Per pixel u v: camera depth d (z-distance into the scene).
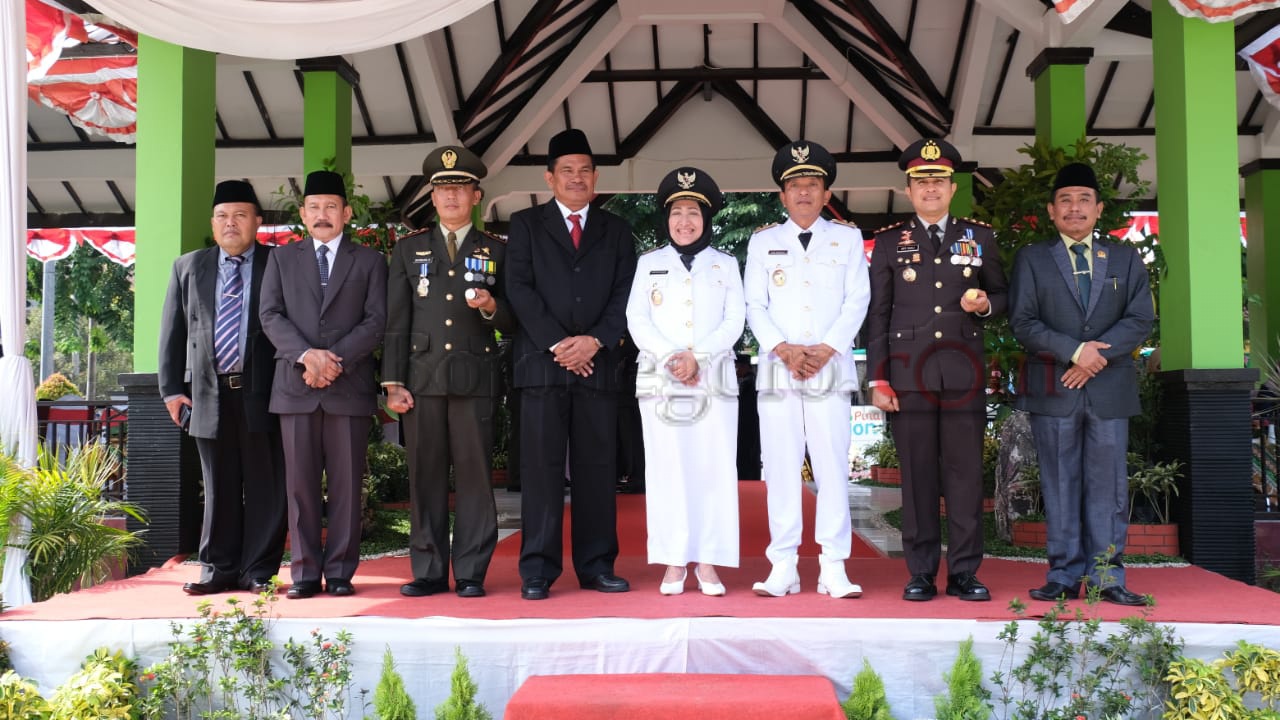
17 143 4.90
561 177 4.29
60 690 3.49
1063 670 3.59
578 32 11.70
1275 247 11.92
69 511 4.88
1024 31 8.13
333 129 8.05
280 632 3.71
